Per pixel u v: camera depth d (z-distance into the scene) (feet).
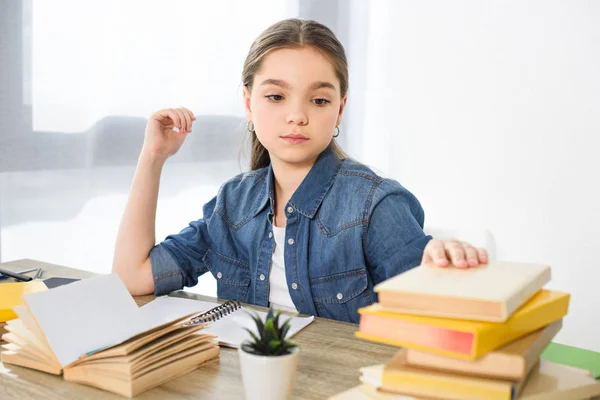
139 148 9.30
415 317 1.95
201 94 9.39
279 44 3.60
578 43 7.60
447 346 1.89
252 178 4.32
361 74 9.23
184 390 2.40
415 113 8.87
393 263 3.66
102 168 9.05
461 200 8.61
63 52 8.57
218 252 4.26
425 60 8.70
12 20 8.14
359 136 9.34
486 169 8.37
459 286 2.02
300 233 3.92
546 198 7.98
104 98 8.93
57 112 8.63
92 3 8.70
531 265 2.39
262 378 2.05
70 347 2.50
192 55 9.30
